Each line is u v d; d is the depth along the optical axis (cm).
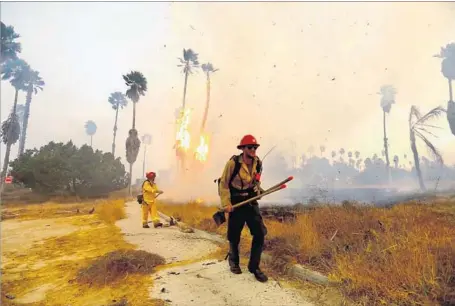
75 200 2878
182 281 332
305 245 387
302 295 288
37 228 866
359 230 441
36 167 3203
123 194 3838
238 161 344
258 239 341
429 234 384
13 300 310
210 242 537
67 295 317
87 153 3825
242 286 314
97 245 560
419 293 252
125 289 319
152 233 661
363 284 277
